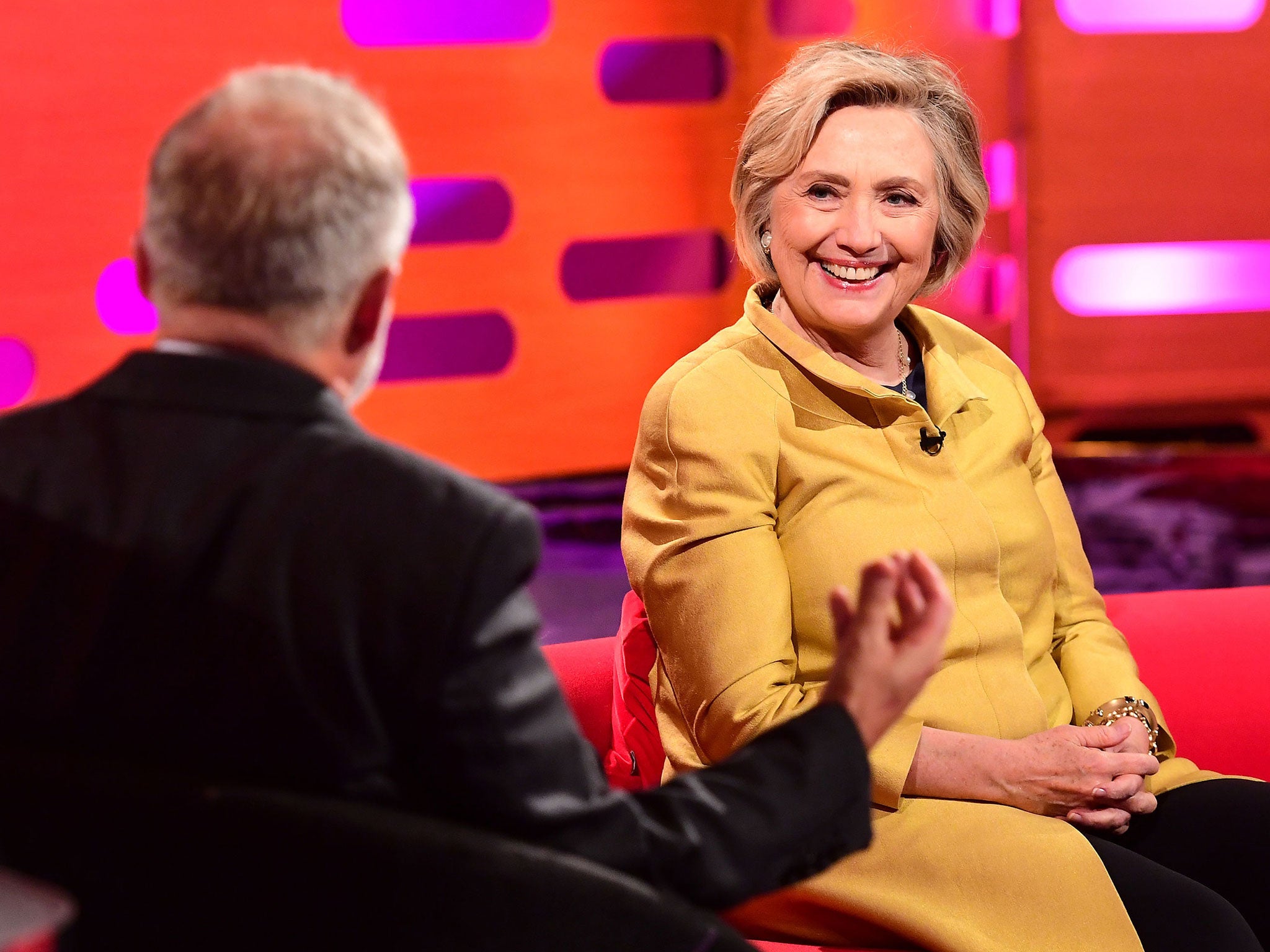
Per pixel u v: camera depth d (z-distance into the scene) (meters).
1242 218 14.80
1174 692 6.15
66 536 2.87
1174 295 14.91
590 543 12.64
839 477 5.00
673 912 2.94
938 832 4.70
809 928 4.85
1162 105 14.49
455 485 2.92
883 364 5.44
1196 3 14.38
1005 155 14.53
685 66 13.63
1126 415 15.12
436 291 13.42
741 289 14.15
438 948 2.81
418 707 2.81
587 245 13.73
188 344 3.04
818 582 4.95
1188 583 11.85
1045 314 14.77
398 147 3.13
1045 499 5.80
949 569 5.02
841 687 3.28
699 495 4.88
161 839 2.74
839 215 5.06
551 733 2.91
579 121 13.44
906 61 5.29
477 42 13.02
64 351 12.41
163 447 2.91
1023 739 4.87
